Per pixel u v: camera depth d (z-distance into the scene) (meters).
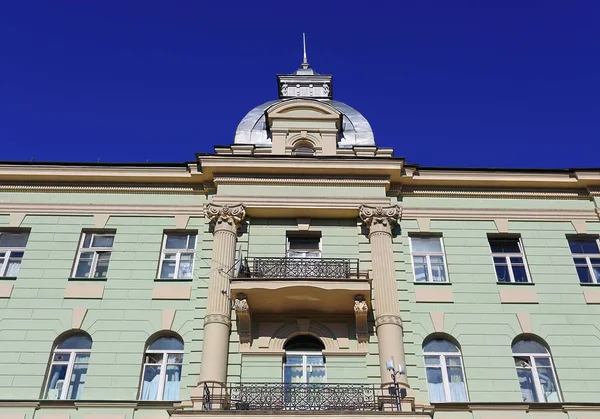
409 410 15.75
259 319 18.12
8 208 20.48
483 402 16.53
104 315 18.16
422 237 20.45
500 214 20.81
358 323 17.72
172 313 18.20
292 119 22.59
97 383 16.88
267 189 20.56
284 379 17.27
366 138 22.89
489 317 18.36
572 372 17.38
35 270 19.12
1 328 17.86
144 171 21.08
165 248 20.00
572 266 19.70
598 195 21.31
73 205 20.62
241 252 19.36
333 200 20.30
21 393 16.72
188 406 16.11
